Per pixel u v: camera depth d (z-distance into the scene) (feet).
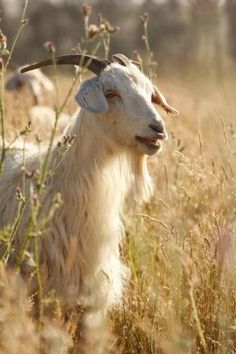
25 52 315.17
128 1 275.39
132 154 34.63
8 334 23.20
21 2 337.11
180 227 32.68
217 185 36.17
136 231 35.88
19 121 55.26
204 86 79.77
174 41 169.78
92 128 33.42
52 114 63.72
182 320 30.48
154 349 30.32
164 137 32.86
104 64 34.14
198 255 33.71
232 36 82.23
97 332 26.43
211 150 45.37
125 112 32.99
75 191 33.32
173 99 76.54
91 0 304.09
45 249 33.12
